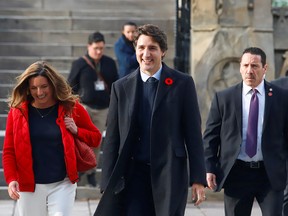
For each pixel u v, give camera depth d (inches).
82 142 487.8
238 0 860.6
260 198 534.9
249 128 535.2
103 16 1200.2
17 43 1131.3
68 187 477.1
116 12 1203.2
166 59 1088.8
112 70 834.8
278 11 882.8
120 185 463.8
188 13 884.6
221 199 829.2
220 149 547.5
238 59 858.8
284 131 544.4
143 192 465.1
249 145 533.0
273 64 863.7
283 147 543.5
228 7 861.2
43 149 472.7
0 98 1010.1
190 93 465.1
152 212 465.4
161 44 462.9
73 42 1142.3
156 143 458.9
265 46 863.1
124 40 861.8
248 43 860.0
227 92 545.0
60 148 475.2
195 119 462.9
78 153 481.4
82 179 837.2
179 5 906.7
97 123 837.8
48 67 476.7
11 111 479.8
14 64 1082.7
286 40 884.0
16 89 475.2
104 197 463.8
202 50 857.5
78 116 493.7
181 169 459.8
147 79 466.3
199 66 856.9
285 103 539.5
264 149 530.9
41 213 477.1
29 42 1136.8
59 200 470.9
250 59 537.3
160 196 456.8
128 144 461.7
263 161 529.3
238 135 536.7
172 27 1146.0
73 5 1235.2
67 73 1055.0
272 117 534.6
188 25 885.2
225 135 541.0
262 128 533.3
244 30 861.8
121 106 466.9
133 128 462.0
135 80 467.2
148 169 465.7
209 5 859.4
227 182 540.4
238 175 536.1
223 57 856.9
